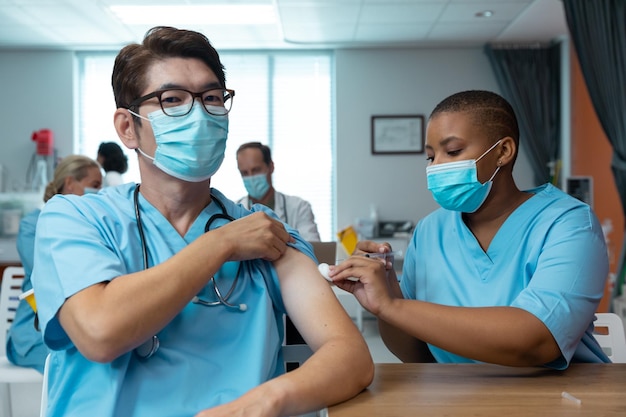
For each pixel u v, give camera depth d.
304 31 5.43
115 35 5.55
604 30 3.59
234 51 6.08
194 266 0.93
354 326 1.04
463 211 1.43
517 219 1.40
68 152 5.98
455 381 1.03
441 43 5.83
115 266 0.97
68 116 5.98
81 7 4.80
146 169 1.12
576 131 5.65
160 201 1.13
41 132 5.80
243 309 1.08
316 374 0.90
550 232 1.32
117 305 0.88
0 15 4.96
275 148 6.12
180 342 1.02
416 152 5.96
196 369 1.01
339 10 4.86
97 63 6.10
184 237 1.12
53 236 1.00
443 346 1.11
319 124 6.14
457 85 5.99
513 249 1.39
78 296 0.92
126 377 0.98
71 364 0.99
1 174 5.86
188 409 0.97
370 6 4.77
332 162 6.14
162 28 1.11
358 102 5.99
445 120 1.36
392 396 0.94
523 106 5.80
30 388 2.74
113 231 1.06
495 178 1.39
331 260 1.92
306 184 6.14
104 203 1.11
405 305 1.13
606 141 5.30
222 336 1.05
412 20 5.14
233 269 1.10
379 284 1.14
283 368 1.19
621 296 3.71
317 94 6.12
